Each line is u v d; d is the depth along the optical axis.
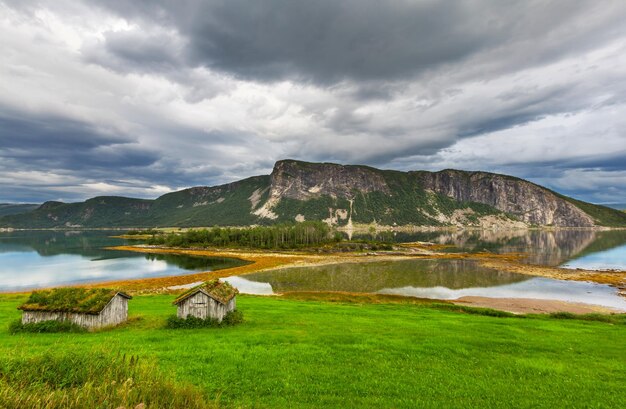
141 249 179.75
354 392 16.41
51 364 11.54
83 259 140.25
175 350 23.20
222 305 34.56
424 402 15.33
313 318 39.28
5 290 80.12
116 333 31.03
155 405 9.52
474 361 22.75
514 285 85.56
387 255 152.38
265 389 16.38
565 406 15.50
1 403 8.33
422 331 32.41
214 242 189.88
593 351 27.11
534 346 27.70
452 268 114.19
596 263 125.88
